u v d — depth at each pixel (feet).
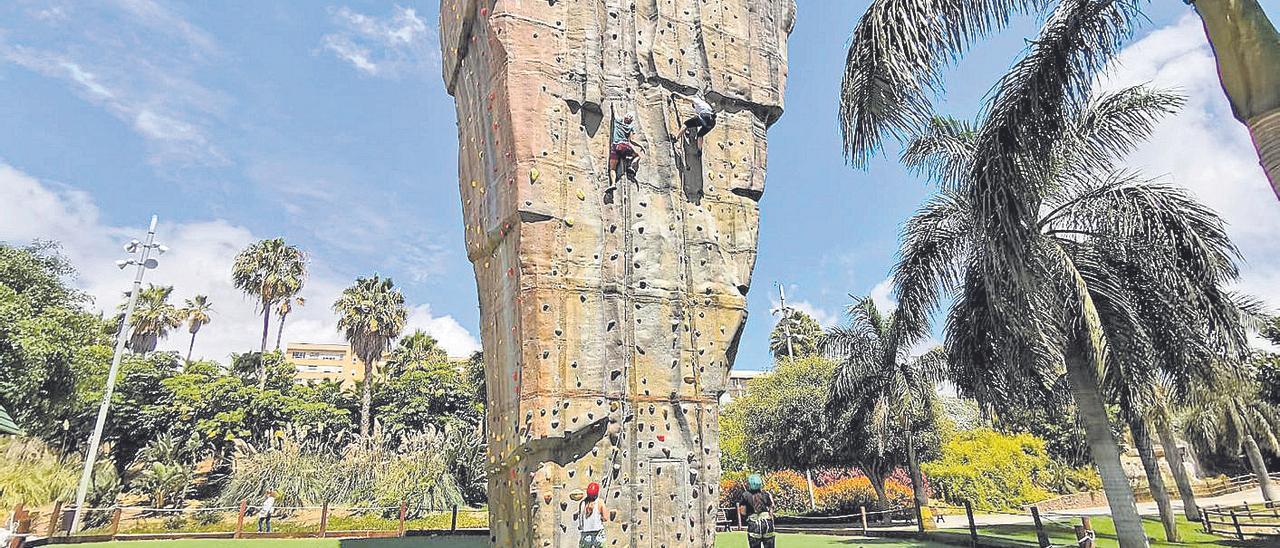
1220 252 42.06
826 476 111.86
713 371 39.06
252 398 151.33
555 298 35.04
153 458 129.08
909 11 28.17
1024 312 38.27
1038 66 34.99
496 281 39.01
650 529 34.63
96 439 86.74
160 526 90.33
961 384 51.80
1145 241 43.37
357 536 71.31
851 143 29.40
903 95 27.73
